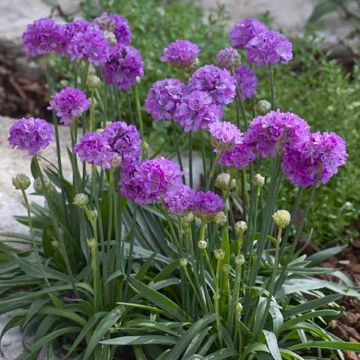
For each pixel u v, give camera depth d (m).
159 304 0.76
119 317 0.76
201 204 0.71
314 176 0.72
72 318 0.77
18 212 0.94
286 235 0.79
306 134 0.71
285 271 0.78
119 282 0.78
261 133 0.71
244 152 0.73
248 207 0.88
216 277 0.73
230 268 0.79
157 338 0.75
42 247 0.86
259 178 0.75
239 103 0.86
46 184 0.83
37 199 0.96
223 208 0.75
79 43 0.79
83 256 0.84
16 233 0.88
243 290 0.78
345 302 0.88
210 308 0.76
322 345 0.75
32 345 0.76
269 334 0.74
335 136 0.70
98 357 0.75
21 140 0.74
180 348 0.74
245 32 0.86
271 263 0.82
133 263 0.82
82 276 0.81
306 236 0.98
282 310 0.78
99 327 0.75
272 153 0.72
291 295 0.83
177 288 0.82
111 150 0.71
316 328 0.78
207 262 0.77
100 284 0.78
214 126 0.72
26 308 0.81
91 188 0.86
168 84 0.76
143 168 0.69
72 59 0.79
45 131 0.74
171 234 0.83
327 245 0.99
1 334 0.77
